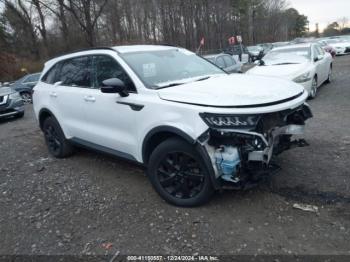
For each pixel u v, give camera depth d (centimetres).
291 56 1013
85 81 511
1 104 1095
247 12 6506
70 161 588
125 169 527
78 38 3031
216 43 5522
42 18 3800
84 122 513
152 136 397
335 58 2569
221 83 403
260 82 404
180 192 394
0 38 4200
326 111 787
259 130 340
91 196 448
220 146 346
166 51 508
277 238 327
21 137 832
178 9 4759
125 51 469
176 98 376
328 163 475
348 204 371
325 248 309
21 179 531
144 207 406
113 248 338
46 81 611
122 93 421
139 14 4269
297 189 411
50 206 433
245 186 355
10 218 414
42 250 346
